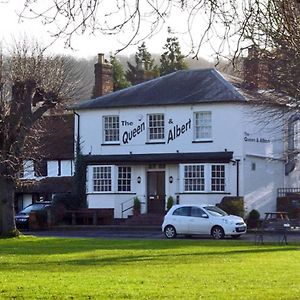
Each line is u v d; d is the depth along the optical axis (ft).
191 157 165.99
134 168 173.47
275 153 170.19
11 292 53.67
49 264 78.33
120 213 172.55
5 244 112.16
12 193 130.11
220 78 170.19
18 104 125.49
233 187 162.91
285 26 34.22
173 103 169.17
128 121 174.81
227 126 164.25
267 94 113.50
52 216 168.25
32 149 141.38
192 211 134.10
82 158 177.78
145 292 53.42
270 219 138.00
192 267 73.97
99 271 70.23
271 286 57.31
